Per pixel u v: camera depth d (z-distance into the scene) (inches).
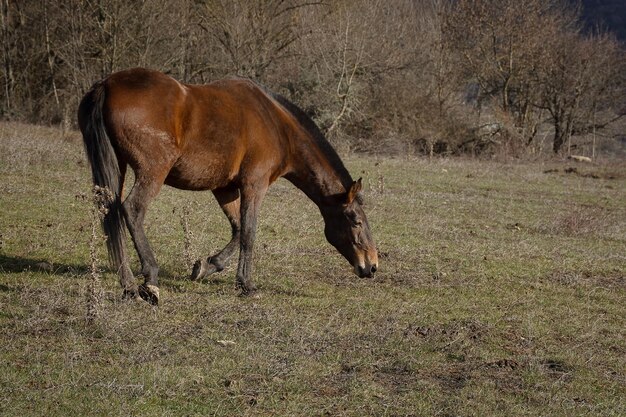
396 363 238.1
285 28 1242.0
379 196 624.7
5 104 1181.7
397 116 1216.2
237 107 292.0
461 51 1364.4
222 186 300.2
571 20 1531.7
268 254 381.1
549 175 960.3
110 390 197.5
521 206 648.4
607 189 850.8
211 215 474.9
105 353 223.9
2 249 345.1
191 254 340.8
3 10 1197.1
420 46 1331.2
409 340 258.8
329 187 319.3
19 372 204.5
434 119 1224.2
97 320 242.8
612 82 1413.6
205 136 280.2
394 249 418.6
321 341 249.6
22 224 400.5
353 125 1213.1
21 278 299.0
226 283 321.7
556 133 1416.1
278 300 299.0
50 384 199.2
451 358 247.1
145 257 271.1
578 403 216.8
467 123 1259.2
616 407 215.8
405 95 1230.9
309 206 546.3
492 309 312.3
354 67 1169.4
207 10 1199.6
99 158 260.2
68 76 1141.1
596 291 361.4
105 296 272.1
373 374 227.1
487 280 365.4
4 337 230.5
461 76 1359.5
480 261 405.1
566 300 338.6
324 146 319.0
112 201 260.8
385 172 828.6
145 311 262.8
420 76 1321.4
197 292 301.3
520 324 292.8
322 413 197.2
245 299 296.0
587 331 288.7
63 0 1098.7
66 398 191.9
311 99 1186.6
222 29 1190.3
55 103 1175.0
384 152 1155.9
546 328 288.8
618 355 264.5
